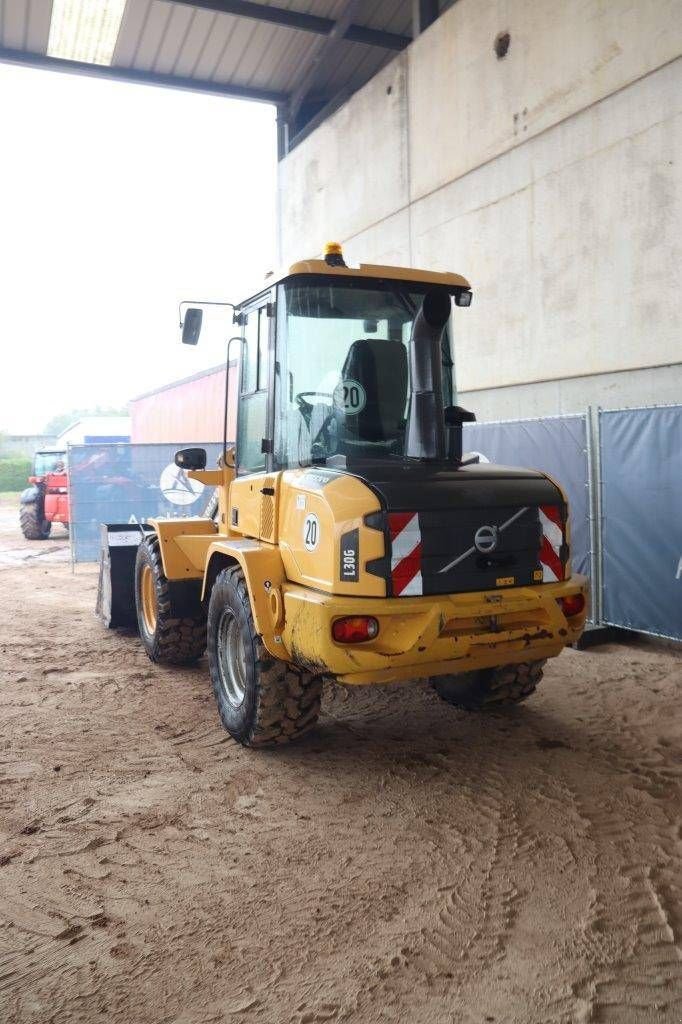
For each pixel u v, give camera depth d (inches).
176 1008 95.6
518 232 341.4
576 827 140.1
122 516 486.0
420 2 407.2
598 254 302.4
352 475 153.8
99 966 103.4
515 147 339.6
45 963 104.1
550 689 219.5
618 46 287.0
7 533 750.5
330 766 168.1
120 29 449.4
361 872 126.2
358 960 104.2
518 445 303.7
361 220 460.1
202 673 239.8
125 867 128.1
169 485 490.3
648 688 218.4
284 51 486.9
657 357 281.1
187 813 146.9
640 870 125.5
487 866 127.6
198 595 235.6
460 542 153.1
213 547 187.9
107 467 481.7
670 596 247.4
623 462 260.4
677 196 269.6
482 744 179.8
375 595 146.2
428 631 145.2
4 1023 93.1
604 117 295.1
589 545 276.2
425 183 400.5
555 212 320.8
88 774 164.7
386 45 477.4
